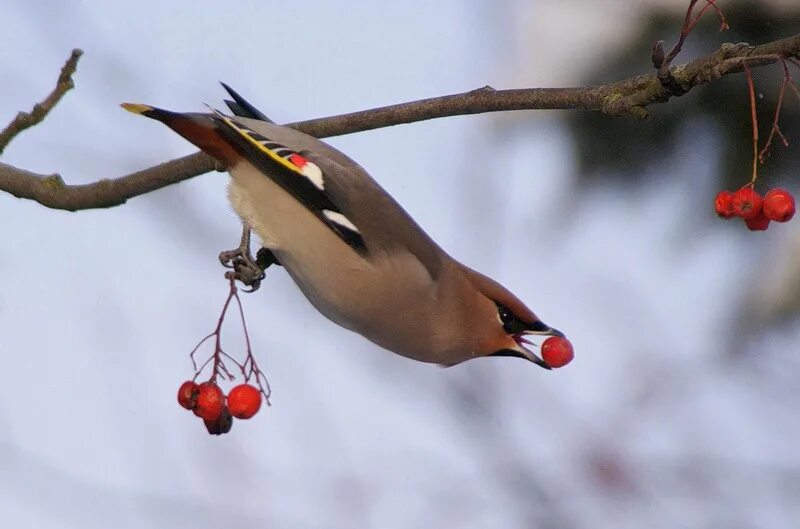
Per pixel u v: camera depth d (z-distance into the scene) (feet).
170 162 29.86
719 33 42.37
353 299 30.35
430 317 30.91
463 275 31.86
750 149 43.62
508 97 28.25
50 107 29.91
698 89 43.47
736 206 25.58
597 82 43.73
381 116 30.12
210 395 27.81
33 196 30.09
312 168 29.89
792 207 25.11
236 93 33.04
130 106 28.63
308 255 29.68
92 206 30.07
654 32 42.86
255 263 29.78
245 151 29.17
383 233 30.35
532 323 31.65
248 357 29.14
